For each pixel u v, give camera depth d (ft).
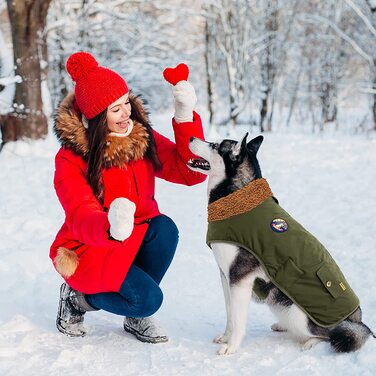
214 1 65.10
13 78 38.22
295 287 10.41
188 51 75.05
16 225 21.38
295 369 9.75
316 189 28.25
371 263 16.43
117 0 67.77
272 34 71.97
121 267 10.52
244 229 10.48
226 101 89.76
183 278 15.53
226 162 10.72
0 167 35.24
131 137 10.61
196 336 11.76
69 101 10.77
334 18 76.28
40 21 42.63
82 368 9.93
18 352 10.55
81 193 10.13
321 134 61.11
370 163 35.50
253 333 11.93
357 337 10.11
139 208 11.12
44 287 14.75
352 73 87.51
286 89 87.51
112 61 69.87
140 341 11.27
